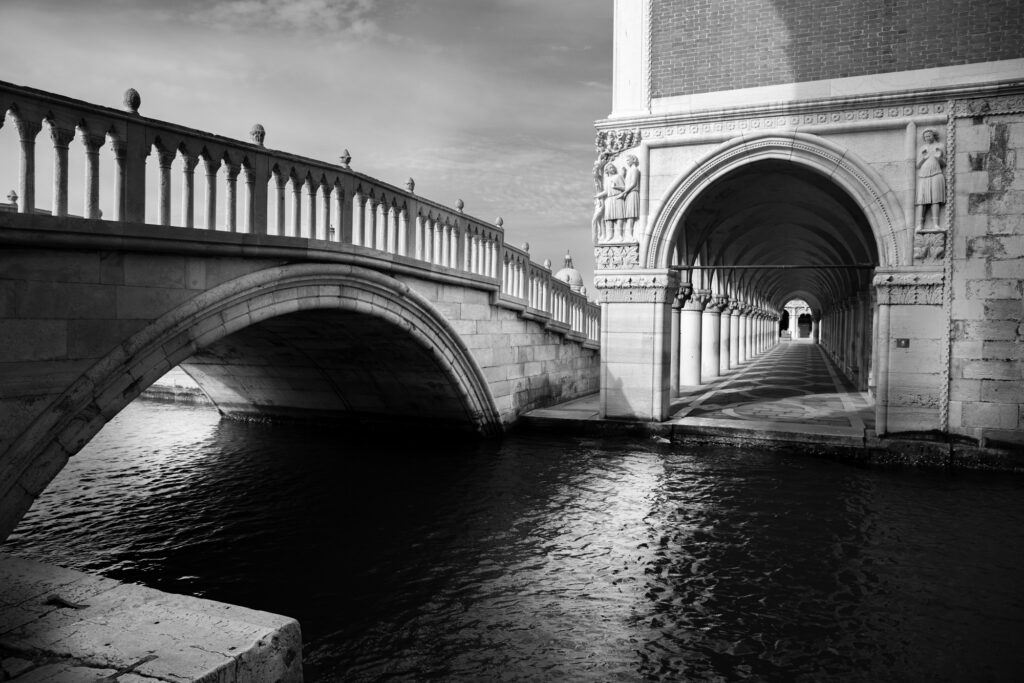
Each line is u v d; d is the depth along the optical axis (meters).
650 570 6.57
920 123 11.26
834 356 32.44
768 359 35.22
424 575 6.46
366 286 9.69
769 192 15.40
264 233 7.84
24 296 5.48
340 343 11.62
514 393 14.23
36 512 8.37
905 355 11.40
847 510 8.45
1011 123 10.82
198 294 7.05
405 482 9.80
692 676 4.74
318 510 8.48
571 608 5.78
